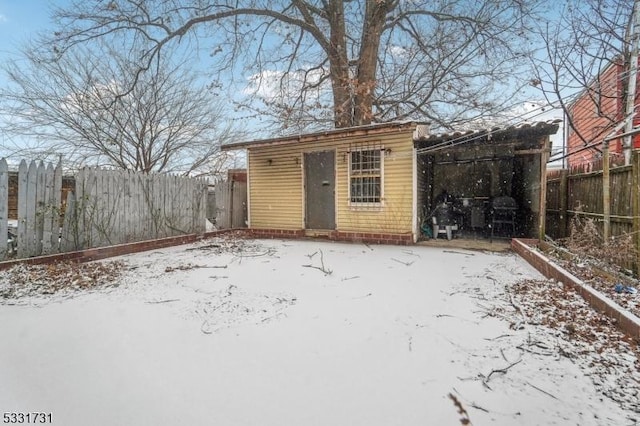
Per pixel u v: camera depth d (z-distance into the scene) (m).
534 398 1.78
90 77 10.79
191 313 3.04
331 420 1.62
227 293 3.66
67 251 5.44
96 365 2.12
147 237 6.91
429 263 5.25
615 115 7.62
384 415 1.65
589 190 5.54
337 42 11.85
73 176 6.02
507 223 8.22
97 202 5.91
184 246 7.09
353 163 7.91
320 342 2.45
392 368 2.09
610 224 4.72
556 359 2.17
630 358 2.15
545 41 8.20
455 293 3.62
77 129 10.82
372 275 4.48
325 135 7.75
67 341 2.46
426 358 2.21
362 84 10.84
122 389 1.86
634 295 3.29
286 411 1.68
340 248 6.85
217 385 1.90
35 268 4.53
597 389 1.85
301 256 5.95
